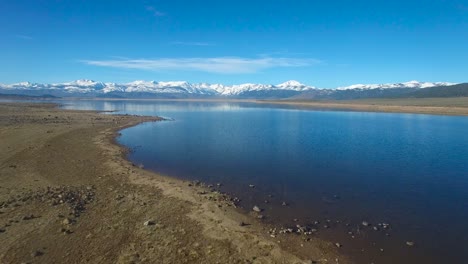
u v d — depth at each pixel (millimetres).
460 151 42969
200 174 30938
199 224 19172
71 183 26547
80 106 166875
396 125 77188
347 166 34469
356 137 55750
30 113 94688
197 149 43531
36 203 21594
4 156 35000
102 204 22047
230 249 16438
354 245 17422
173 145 46438
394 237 18375
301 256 16141
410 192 26141
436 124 79625
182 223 19234
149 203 22359
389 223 20203
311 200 24125
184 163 35344
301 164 35281
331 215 21391
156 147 44719
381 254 16562
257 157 38688
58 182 26672
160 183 27188
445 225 19984
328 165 34906
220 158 38000
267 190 26359
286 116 110250
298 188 26938
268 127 71750
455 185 27922
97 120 79438
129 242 16828
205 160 36875
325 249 16922
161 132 61000
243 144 47719
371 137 55781
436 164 35531
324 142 50094
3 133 50750
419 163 36000
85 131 57031
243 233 18266
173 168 33094
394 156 39688
